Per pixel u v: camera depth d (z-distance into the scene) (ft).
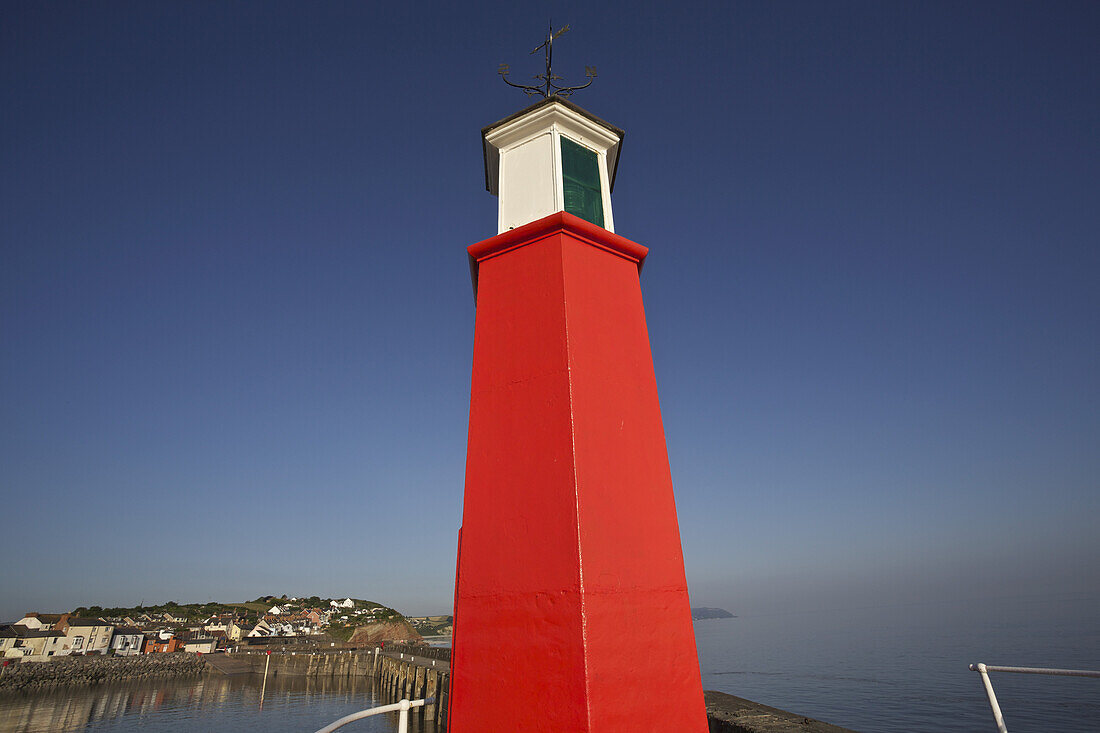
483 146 24.02
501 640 14.85
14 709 195.11
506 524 15.96
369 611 557.74
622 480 16.21
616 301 19.04
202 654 341.62
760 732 27.37
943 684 169.58
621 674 13.89
